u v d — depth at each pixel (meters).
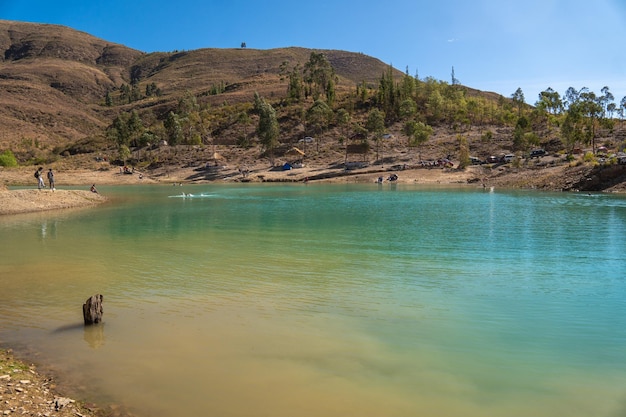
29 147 160.00
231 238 26.94
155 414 8.20
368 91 178.75
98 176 109.00
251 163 118.44
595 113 98.69
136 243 25.50
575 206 44.00
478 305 14.39
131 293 15.78
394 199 54.12
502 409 8.59
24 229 31.42
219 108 184.50
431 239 26.20
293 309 13.98
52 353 10.84
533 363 10.46
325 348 11.16
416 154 112.38
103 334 12.06
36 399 8.55
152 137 140.50
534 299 14.99
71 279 17.70
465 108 143.38
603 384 9.56
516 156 93.12
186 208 46.09
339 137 133.00
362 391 9.14
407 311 13.82
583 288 16.23
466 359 10.62
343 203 49.56
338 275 18.05
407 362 10.43
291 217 37.25
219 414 8.25
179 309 14.06
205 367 10.11
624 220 33.78
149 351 10.96
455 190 69.62
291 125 145.88
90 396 8.80
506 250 22.94
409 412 8.41
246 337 11.80
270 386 9.29
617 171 63.34
